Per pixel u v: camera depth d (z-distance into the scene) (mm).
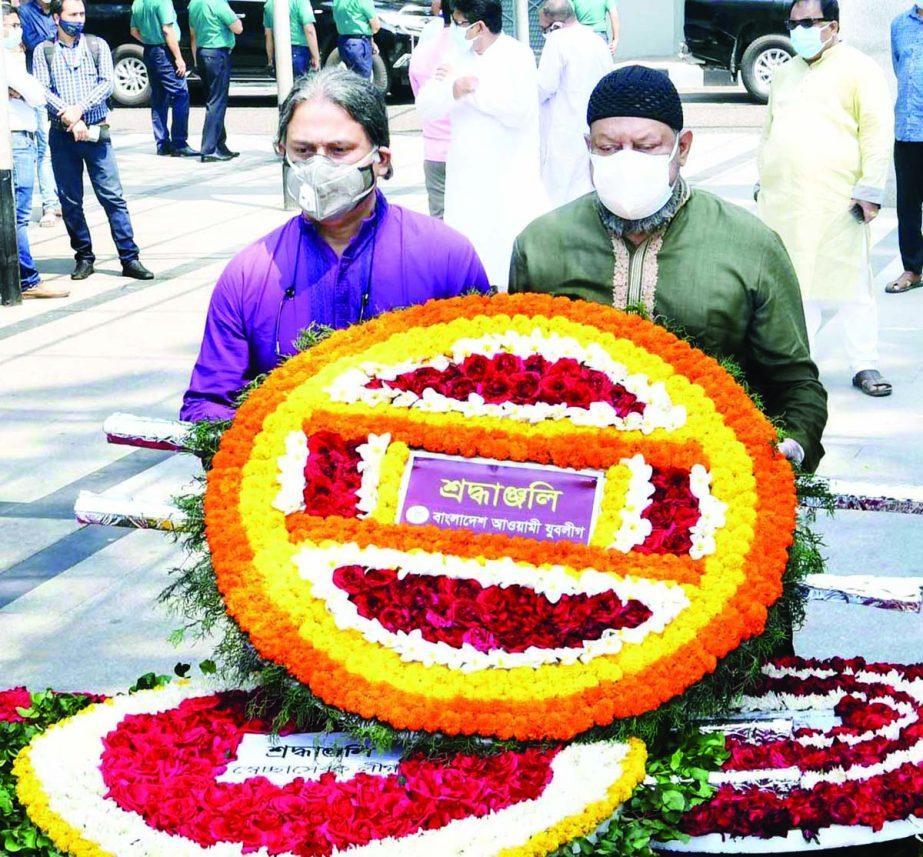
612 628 3088
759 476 3203
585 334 3373
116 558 5723
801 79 6926
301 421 3342
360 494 3262
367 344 3430
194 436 3441
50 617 5230
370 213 3531
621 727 3016
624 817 2967
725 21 19234
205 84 16000
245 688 3408
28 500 6305
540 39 15578
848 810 2973
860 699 3379
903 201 9477
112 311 9648
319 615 3127
